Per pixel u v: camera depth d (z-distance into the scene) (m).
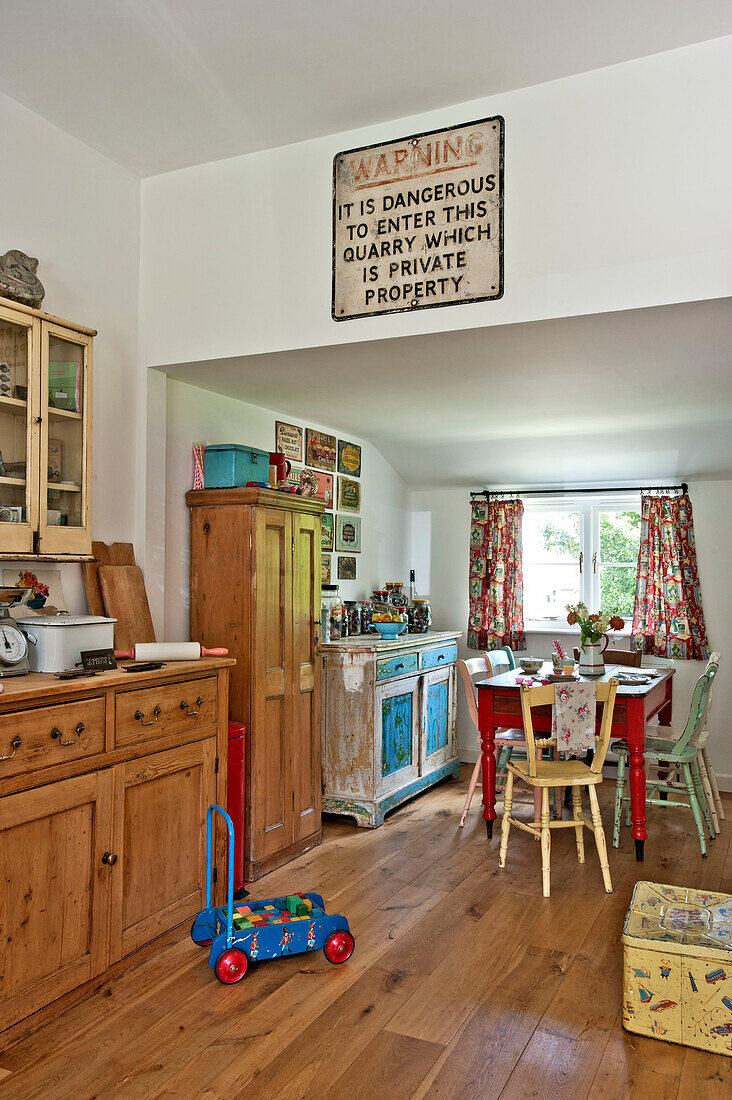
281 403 4.61
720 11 2.64
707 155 2.83
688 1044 2.44
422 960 2.95
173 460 3.98
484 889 3.64
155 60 2.91
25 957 2.41
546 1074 2.29
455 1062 2.33
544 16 2.67
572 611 5.11
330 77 3.02
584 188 3.00
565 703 3.68
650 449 5.42
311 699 4.20
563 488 6.27
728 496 5.73
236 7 2.62
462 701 6.30
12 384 2.81
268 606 3.85
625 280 2.93
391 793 4.76
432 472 6.30
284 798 3.94
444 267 3.21
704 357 3.54
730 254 2.79
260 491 3.74
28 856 2.41
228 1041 2.42
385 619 5.28
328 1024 2.52
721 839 4.45
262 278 3.58
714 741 5.66
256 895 3.51
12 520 2.79
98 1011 2.57
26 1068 2.28
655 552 5.82
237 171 3.65
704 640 5.68
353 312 3.38
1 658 2.65
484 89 3.10
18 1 2.59
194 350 3.70
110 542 3.61
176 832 3.03
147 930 2.88
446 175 3.22
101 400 3.59
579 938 3.14
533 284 3.07
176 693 3.03
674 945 2.46
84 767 2.61
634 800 4.07
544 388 4.14
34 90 3.10
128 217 3.78
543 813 3.63
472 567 6.33
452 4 2.60
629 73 2.93
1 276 2.79
